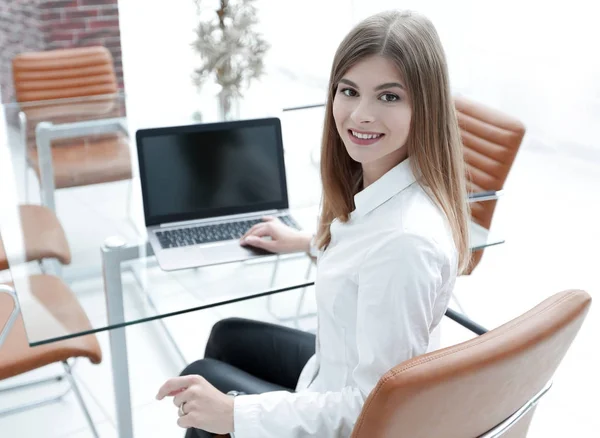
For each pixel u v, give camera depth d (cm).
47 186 245
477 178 265
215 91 281
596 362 304
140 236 217
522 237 398
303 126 288
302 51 584
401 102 144
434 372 118
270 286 192
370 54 142
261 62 280
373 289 143
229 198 230
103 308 183
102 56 356
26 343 212
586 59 445
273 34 581
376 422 120
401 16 145
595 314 334
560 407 278
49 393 271
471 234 221
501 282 358
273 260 205
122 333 211
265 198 232
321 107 305
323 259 161
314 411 150
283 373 194
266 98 307
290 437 150
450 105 148
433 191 149
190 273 198
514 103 491
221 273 198
